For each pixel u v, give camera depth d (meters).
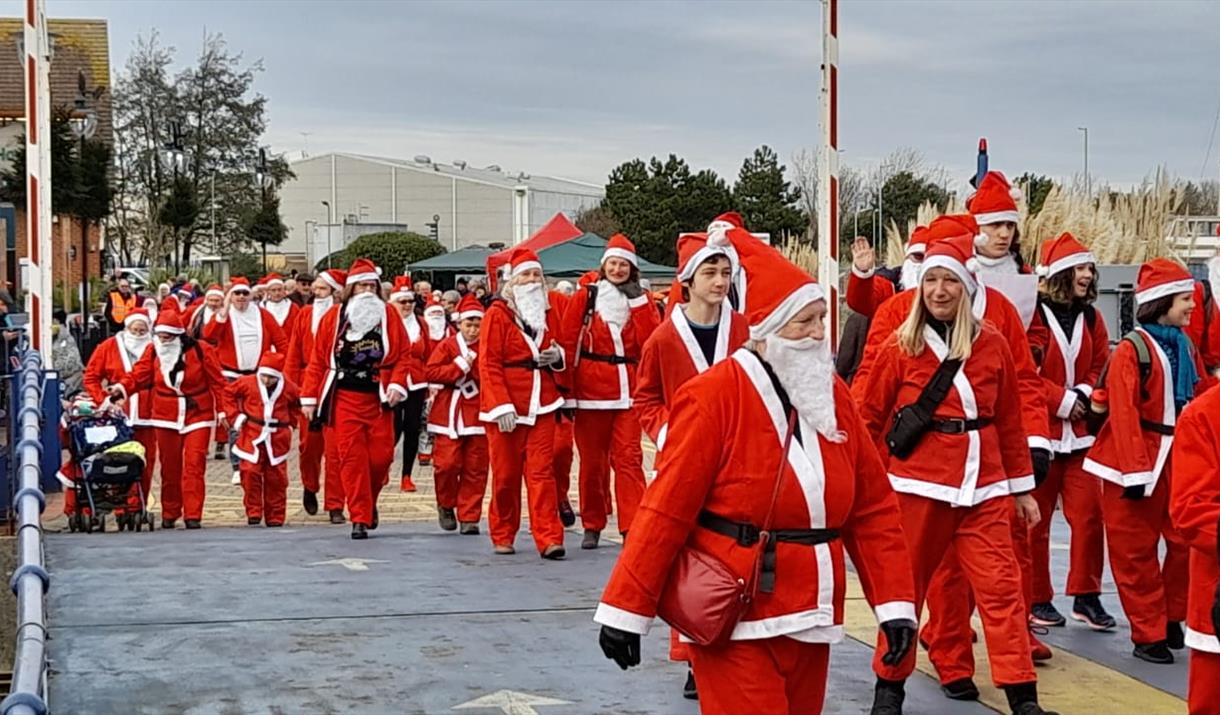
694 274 7.07
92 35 58.59
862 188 46.00
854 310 9.20
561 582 9.57
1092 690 7.09
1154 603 7.65
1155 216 17.80
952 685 6.86
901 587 4.73
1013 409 6.59
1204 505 5.23
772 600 4.49
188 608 8.63
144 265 56.88
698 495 4.51
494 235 81.62
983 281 7.73
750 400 4.55
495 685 6.96
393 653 7.57
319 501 16.44
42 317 13.26
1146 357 7.48
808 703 4.64
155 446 13.73
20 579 4.68
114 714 6.44
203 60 62.44
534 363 10.65
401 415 17.08
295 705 6.61
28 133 13.10
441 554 10.94
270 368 13.95
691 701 6.72
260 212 59.03
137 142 60.91
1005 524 6.50
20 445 7.25
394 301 16.53
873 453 4.79
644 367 7.19
